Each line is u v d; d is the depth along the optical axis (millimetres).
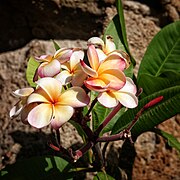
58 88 344
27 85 550
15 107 365
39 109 336
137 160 508
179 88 404
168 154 510
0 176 442
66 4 565
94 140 389
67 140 511
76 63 361
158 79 425
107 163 500
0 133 531
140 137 512
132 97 353
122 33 465
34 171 445
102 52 378
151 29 566
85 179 502
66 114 333
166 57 483
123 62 355
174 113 414
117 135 384
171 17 564
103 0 564
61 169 449
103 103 340
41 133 517
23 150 517
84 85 352
